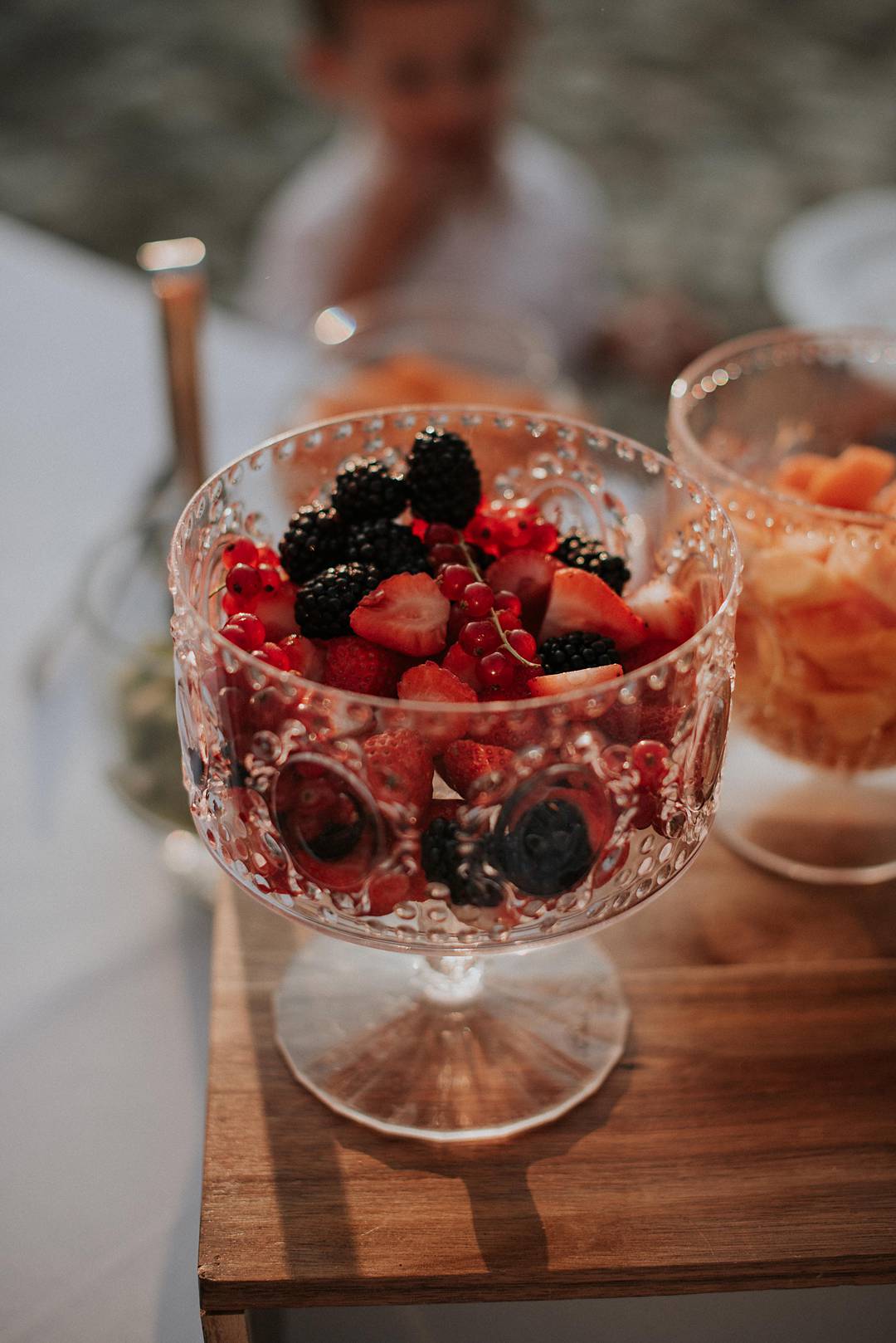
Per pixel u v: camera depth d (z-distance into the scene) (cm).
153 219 334
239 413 135
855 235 159
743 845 85
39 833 92
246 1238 62
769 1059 71
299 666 60
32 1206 70
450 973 74
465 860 53
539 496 76
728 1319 66
